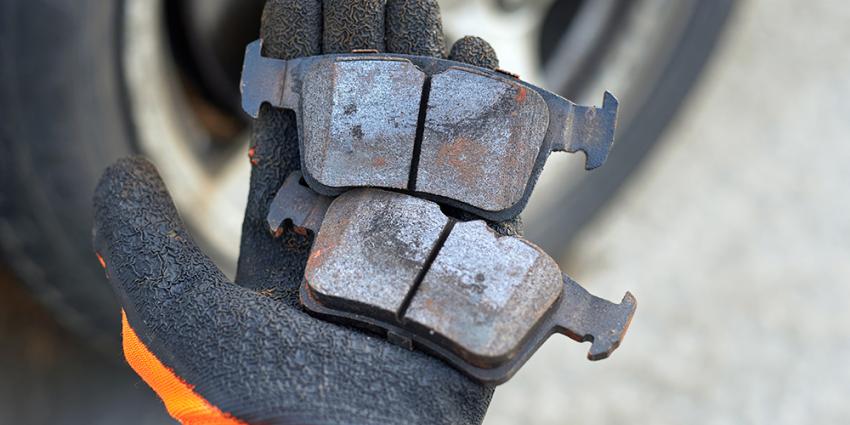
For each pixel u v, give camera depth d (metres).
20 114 0.48
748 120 0.82
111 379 0.61
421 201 0.37
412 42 0.41
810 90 0.84
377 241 0.36
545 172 0.66
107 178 0.39
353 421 0.32
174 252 0.37
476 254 0.35
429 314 0.35
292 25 0.40
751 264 0.74
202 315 0.35
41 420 0.59
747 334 0.70
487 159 0.37
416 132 0.37
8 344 0.60
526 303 0.35
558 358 0.67
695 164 0.79
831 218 0.78
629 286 0.72
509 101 0.37
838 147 0.81
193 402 0.34
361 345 0.34
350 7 0.40
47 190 0.50
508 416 0.64
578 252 0.73
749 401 0.67
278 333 0.34
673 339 0.70
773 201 0.78
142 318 0.36
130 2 0.49
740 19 0.76
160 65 0.52
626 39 0.66
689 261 0.74
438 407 0.34
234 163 0.58
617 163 0.68
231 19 0.55
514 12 0.64
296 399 0.33
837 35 0.87
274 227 0.38
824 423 0.67
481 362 0.34
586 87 0.67
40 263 0.53
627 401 0.66
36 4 0.47
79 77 0.48
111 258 0.38
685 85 0.68
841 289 0.74
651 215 0.76
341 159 0.37
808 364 0.69
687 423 0.66
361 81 0.38
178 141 0.54
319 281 0.35
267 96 0.39
